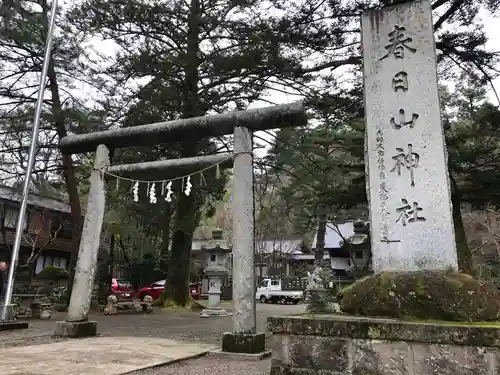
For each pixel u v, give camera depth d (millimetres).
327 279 14953
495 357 3842
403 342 4246
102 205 10141
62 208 27234
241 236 8031
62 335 9297
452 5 10930
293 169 17547
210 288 16250
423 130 5652
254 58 12289
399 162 5680
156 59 14195
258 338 7633
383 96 5961
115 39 15305
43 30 14367
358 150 14031
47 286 21219
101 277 21578
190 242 19234
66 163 16750
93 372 5652
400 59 5980
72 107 15094
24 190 11633
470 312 4441
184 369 6309
